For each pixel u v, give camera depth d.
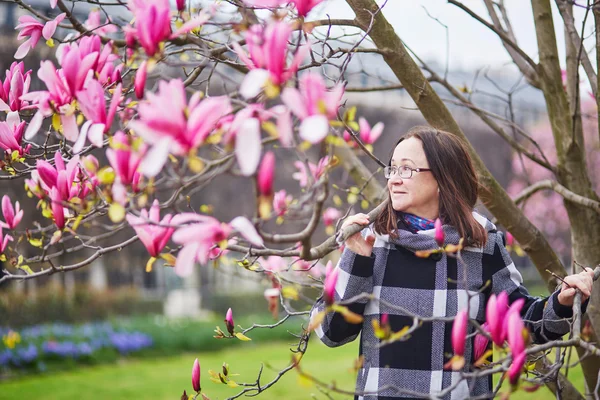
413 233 1.93
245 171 1.17
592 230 2.62
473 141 17.61
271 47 1.30
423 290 1.90
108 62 1.86
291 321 12.10
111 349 9.63
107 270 14.78
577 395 2.39
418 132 1.99
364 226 1.79
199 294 15.01
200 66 2.06
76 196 1.81
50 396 7.08
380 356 1.90
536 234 2.54
